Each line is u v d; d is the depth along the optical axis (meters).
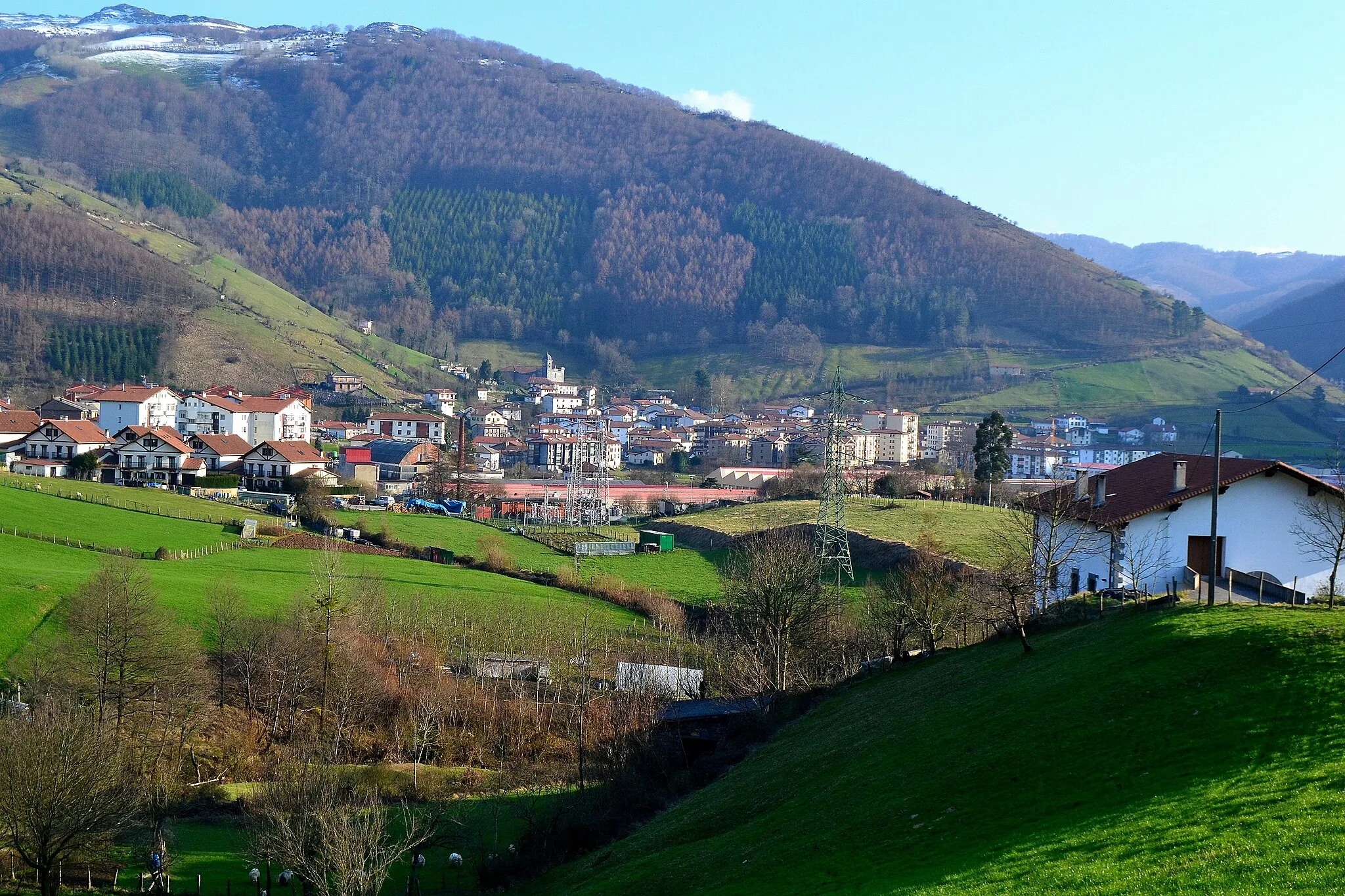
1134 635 53.81
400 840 65.25
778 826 51.06
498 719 90.44
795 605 94.56
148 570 114.38
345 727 88.31
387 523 175.50
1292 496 71.88
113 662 79.62
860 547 152.25
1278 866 29.59
